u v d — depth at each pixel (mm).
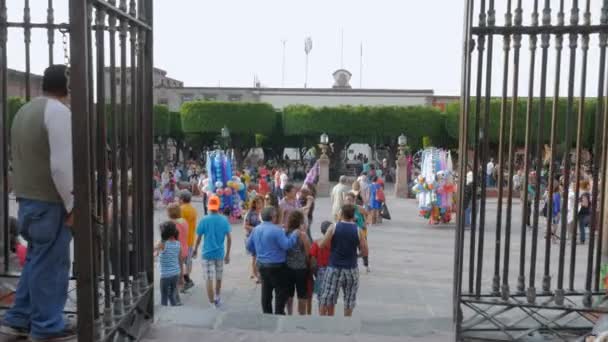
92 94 2963
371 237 14539
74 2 2771
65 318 3805
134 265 3855
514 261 10594
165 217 18078
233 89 53406
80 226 2867
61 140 3066
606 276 4473
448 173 16938
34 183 3258
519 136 28172
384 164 39344
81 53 2797
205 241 7977
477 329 4027
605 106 3945
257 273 9352
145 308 4023
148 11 3883
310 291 6910
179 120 43938
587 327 4023
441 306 8031
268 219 6801
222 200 17547
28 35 4414
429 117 39531
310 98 52625
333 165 42906
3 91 4375
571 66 3670
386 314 7645
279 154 48094
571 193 13453
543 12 3648
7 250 4492
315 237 14289
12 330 3457
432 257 11805
